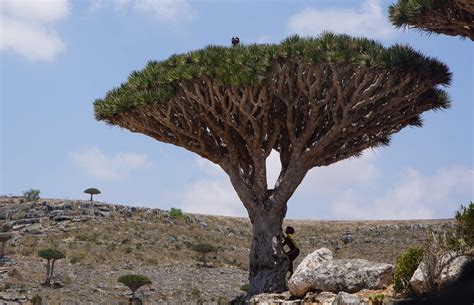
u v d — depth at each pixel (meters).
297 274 17.61
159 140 21.59
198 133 20.84
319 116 20.19
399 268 16.02
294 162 20.64
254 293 19.94
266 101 19.59
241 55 19.38
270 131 20.95
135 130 21.56
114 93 21.67
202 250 64.81
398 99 20.14
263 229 20.39
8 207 79.25
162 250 68.00
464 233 15.65
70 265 58.81
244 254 73.19
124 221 77.06
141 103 20.19
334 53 18.67
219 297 50.41
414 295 15.05
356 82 19.34
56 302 46.62
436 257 15.03
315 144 20.47
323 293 16.62
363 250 62.97
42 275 54.56
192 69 19.34
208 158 21.44
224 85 18.94
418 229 67.69
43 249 58.59
